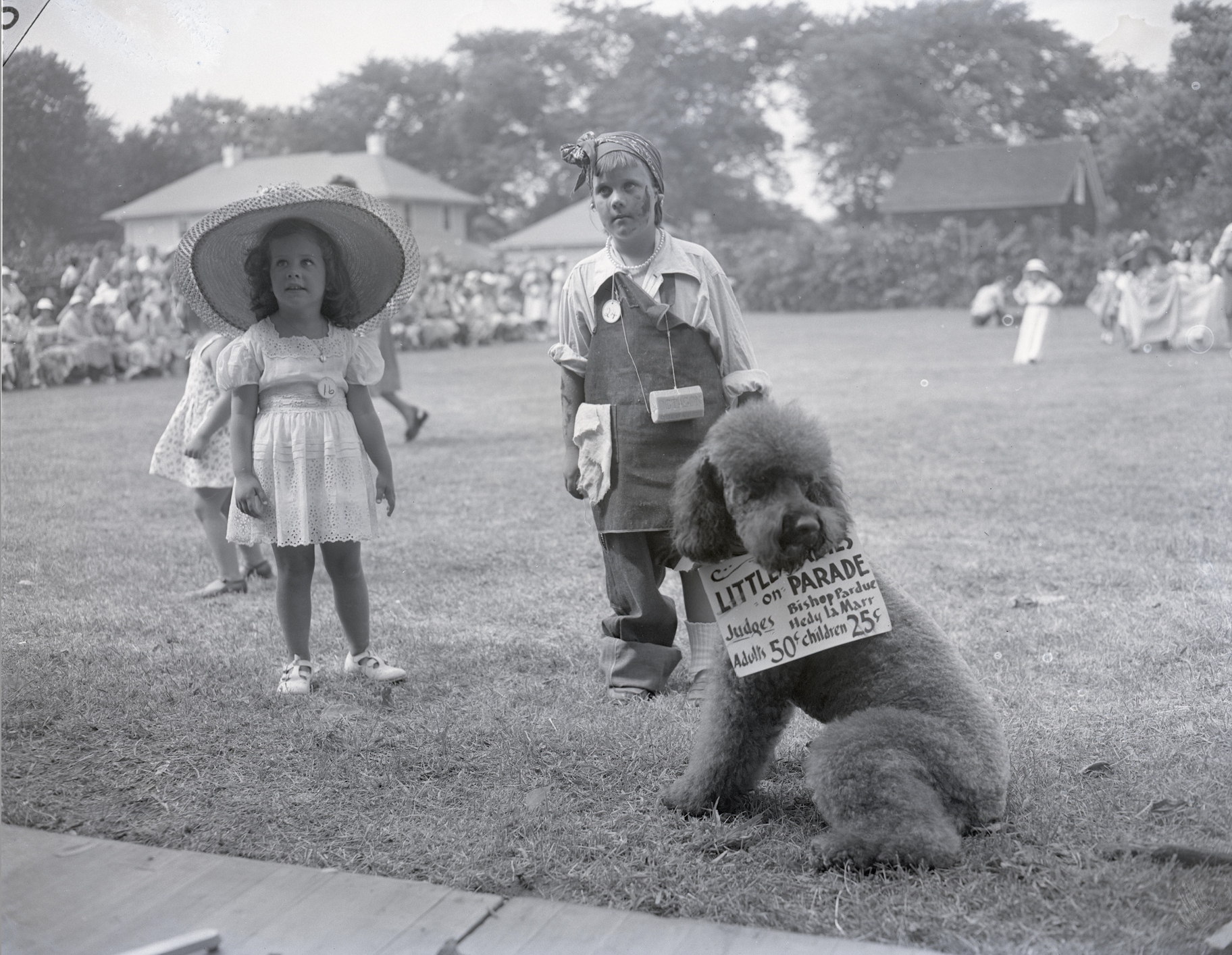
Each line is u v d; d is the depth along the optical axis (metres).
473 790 3.15
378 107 52.47
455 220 46.38
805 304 39.75
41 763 3.35
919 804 2.50
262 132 43.06
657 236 3.94
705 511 2.79
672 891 2.54
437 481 8.45
